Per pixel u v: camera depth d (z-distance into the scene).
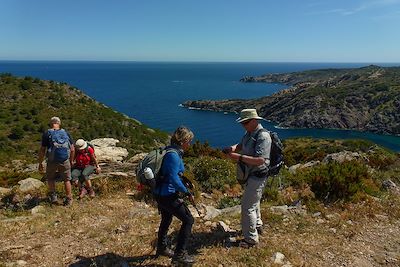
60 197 9.69
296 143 65.94
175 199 5.52
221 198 9.99
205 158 12.11
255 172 6.07
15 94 79.81
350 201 9.08
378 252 6.53
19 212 8.48
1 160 40.16
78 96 89.75
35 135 65.38
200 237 6.72
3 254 5.91
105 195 9.89
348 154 17.00
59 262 5.77
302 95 166.62
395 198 9.88
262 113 170.38
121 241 6.56
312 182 9.62
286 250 6.22
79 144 9.70
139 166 5.57
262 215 7.72
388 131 140.50
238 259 5.87
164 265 5.73
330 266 5.89
